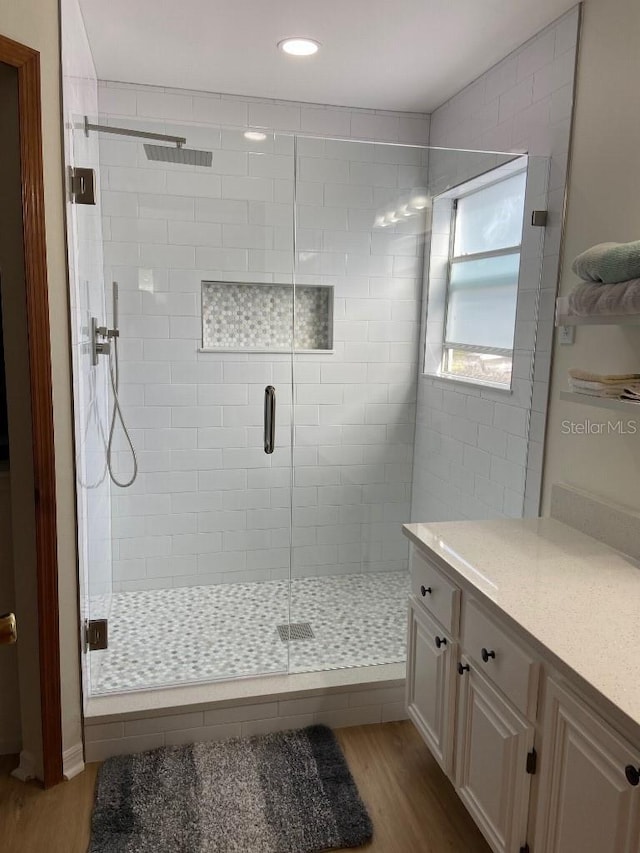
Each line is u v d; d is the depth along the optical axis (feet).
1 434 7.55
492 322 9.03
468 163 9.07
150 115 10.17
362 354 10.46
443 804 6.63
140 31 8.13
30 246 5.91
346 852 5.97
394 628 9.41
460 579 5.73
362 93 10.35
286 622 9.63
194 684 7.84
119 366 10.03
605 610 4.97
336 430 10.62
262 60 9.07
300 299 10.30
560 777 4.46
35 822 6.32
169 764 7.09
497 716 5.25
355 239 10.08
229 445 10.57
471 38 8.27
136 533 10.53
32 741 6.88
